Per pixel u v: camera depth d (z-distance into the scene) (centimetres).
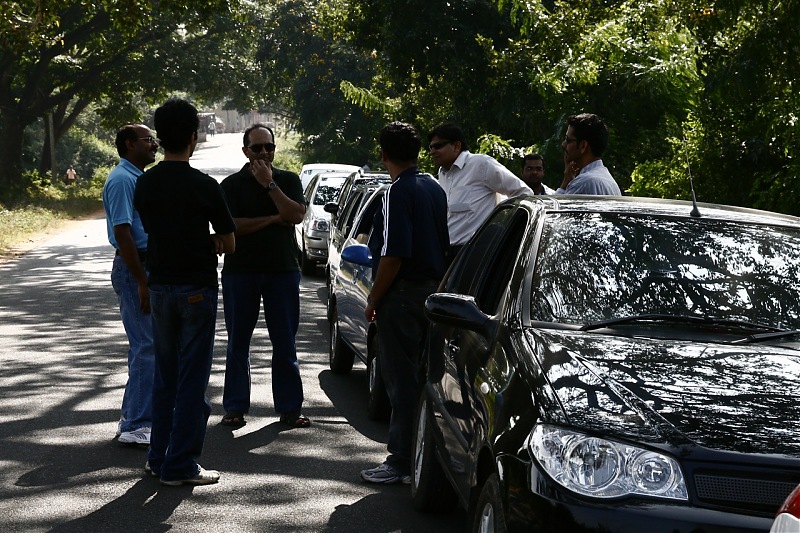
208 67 5244
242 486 633
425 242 638
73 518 565
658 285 477
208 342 634
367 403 885
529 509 366
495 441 407
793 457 352
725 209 552
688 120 1503
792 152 1252
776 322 464
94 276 1902
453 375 514
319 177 2147
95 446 717
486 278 535
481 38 2344
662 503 351
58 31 4578
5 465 667
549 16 2125
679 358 420
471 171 821
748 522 344
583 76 1725
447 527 562
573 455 365
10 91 4769
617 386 391
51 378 952
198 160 9362
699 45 1616
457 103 2502
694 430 364
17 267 2072
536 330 448
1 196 4328
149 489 622
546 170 1833
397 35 2450
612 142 1723
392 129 642
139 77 5103
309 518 573
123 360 1046
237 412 791
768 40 1202
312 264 1983
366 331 845
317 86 5228
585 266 482
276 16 5325
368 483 646
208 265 630
